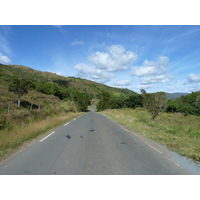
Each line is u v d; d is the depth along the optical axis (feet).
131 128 34.53
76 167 12.85
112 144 20.30
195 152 16.47
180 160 14.26
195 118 112.47
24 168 12.75
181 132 28.35
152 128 32.50
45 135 26.84
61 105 109.60
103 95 206.18
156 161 14.02
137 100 223.51
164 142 20.90
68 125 40.29
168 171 12.06
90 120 54.34
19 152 17.07
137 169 12.41
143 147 18.76
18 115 35.96
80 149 18.08
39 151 17.35
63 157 15.28
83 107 187.11
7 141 20.17
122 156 15.42
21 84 95.71
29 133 25.44
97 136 25.77
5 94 108.47
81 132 29.71
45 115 49.37
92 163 13.66
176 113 165.48
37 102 125.29
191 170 12.23
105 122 47.60
